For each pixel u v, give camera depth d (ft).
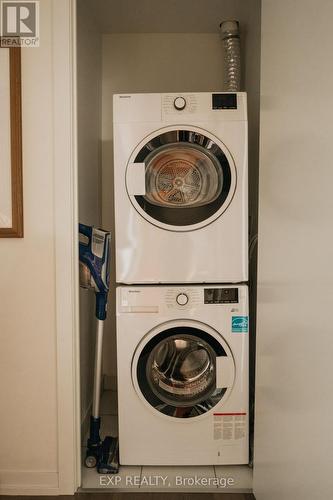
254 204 7.20
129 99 5.84
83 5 6.82
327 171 2.96
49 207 5.18
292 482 3.69
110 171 8.48
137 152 5.80
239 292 5.82
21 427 5.31
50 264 5.21
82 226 5.76
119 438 5.84
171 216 5.86
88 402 7.30
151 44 8.39
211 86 8.41
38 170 5.15
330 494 2.88
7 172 5.08
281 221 4.08
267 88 4.64
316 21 3.19
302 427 3.44
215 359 5.82
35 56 5.06
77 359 5.36
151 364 5.91
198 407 5.80
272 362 4.39
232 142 5.84
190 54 8.39
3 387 5.28
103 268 5.74
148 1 7.07
